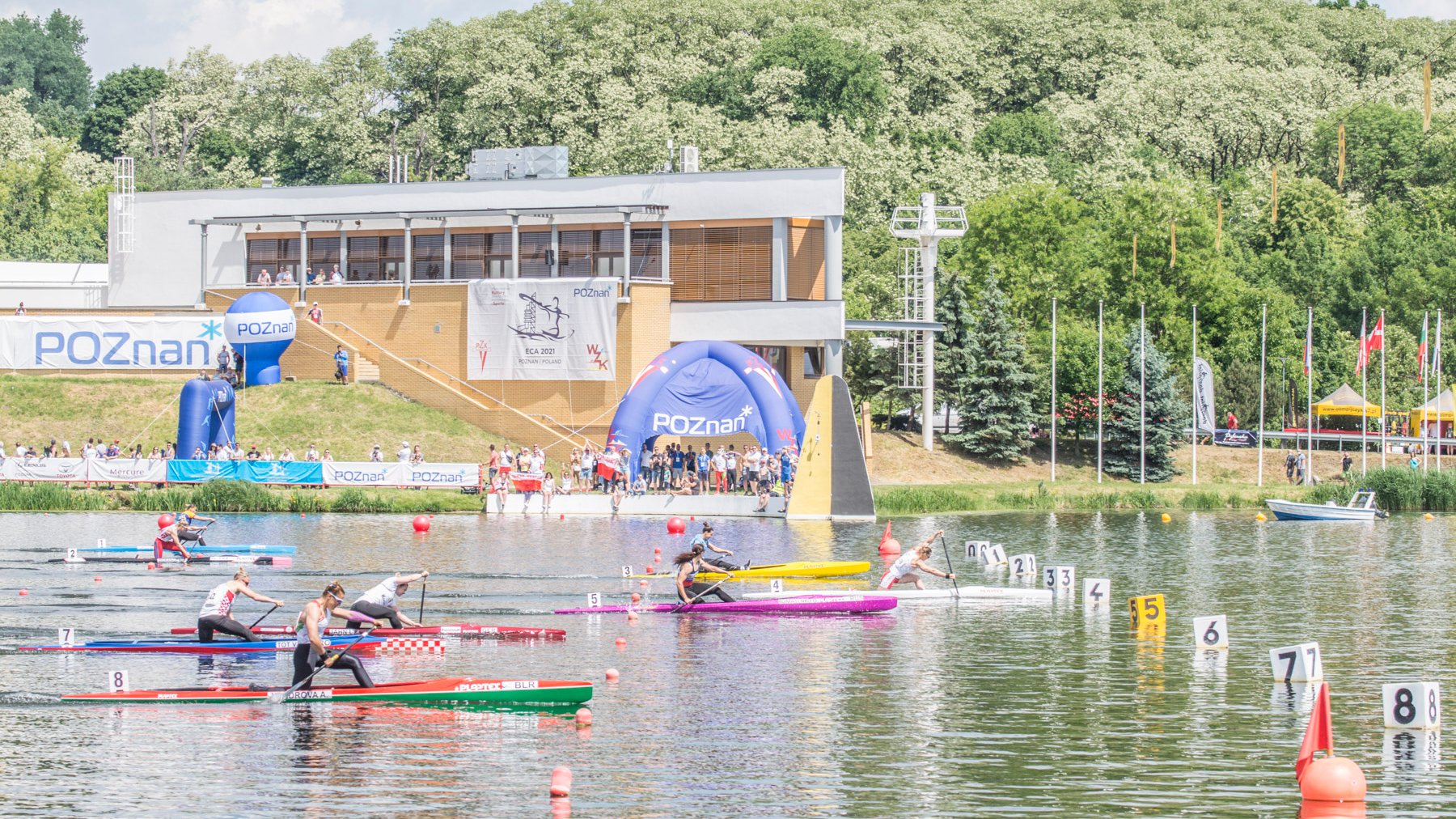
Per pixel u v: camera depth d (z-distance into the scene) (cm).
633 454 7575
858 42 15750
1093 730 2747
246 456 7669
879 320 9000
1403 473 7994
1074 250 10762
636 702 2947
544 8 16662
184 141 16975
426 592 4359
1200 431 9000
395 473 7300
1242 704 2958
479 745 2633
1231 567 5203
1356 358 11212
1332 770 2306
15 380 8512
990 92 17062
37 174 15088
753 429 7681
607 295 8206
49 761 2528
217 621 3444
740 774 2462
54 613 3959
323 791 2362
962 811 2280
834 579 4753
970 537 6131
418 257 9138
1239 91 15550
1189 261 10531
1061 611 4128
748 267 8638
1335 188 14362
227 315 8381
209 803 2308
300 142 15675
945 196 12781
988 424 9038
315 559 5100
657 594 4350
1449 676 3256
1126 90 15225
